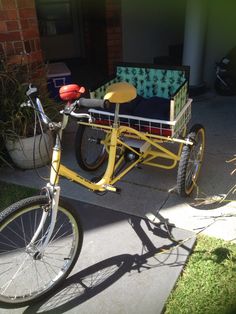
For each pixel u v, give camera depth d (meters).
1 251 2.46
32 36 3.73
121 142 2.61
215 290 2.10
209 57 5.24
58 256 2.42
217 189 3.00
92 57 6.52
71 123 4.17
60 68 4.44
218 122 4.22
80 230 2.21
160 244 2.46
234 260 2.29
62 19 6.50
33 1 3.61
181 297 2.08
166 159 3.40
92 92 2.79
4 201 3.00
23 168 3.41
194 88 5.02
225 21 5.01
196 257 2.33
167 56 5.80
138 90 3.28
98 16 5.75
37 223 2.61
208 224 2.61
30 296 2.08
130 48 5.68
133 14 5.43
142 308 2.04
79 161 3.11
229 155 3.48
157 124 2.65
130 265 2.32
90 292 2.16
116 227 2.64
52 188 1.93
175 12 5.62
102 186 2.44
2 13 3.46
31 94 1.96
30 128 3.26
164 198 2.91
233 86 4.95
